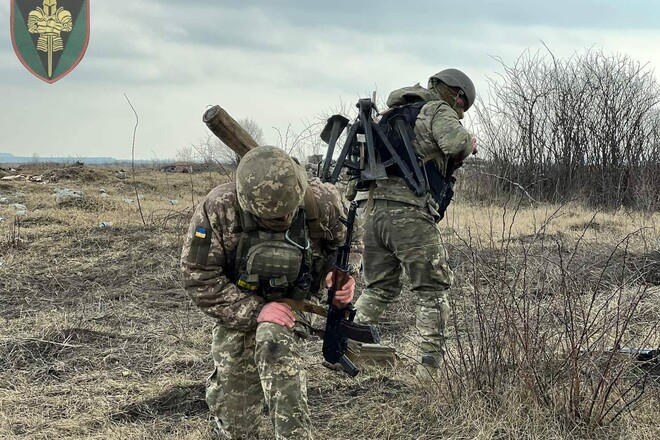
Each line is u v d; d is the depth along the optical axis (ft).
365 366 16.15
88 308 22.15
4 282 25.43
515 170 51.88
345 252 11.60
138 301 23.04
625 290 18.60
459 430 12.87
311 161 19.36
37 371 16.84
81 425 13.89
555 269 17.53
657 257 24.82
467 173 48.57
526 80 54.24
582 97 52.49
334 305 11.79
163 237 32.58
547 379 13.43
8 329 19.79
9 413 14.42
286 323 11.19
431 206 15.21
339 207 11.72
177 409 14.73
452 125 14.93
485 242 27.27
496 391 13.41
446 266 15.34
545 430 12.49
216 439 12.71
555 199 48.93
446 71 16.35
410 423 13.46
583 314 13.80
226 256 11.29
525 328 13.42
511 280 17.07
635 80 52.90
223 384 12.22
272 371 10.91
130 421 14.19
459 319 17.25
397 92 15.97
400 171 15.33
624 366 13.24
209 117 11.27
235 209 11.04
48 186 56.13
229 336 12.06
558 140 52.21
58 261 28.63
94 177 62.08
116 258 28.84
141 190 58.75
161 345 18.52
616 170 50.06
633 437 12.15
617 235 31.17
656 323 15.46
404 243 15.15
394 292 16.26
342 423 13.64
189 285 11.25
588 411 12.71
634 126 50.75
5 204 44.19
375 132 15.53
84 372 16.88
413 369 15.85
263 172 10.24
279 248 10.95
